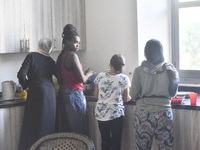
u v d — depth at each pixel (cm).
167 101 281
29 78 335
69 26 338
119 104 314
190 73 382
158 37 388
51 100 332
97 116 319
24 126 333
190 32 379
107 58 404
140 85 290
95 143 357
